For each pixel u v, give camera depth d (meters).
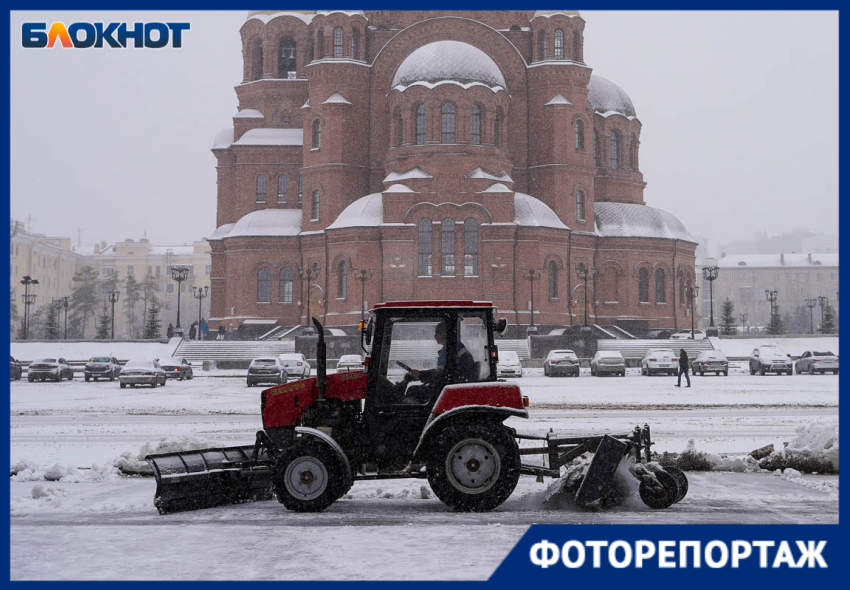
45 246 133.62
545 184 73.75
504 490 10.28
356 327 67.50
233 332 73.00
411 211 67.81
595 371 52.56
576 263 72.69
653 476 10.33
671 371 51.91
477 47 74.88
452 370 10.89
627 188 80.88
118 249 152.25
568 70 74.19
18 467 13.76
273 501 11.29
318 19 75.56
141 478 13.21
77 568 7.64
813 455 13.41
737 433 18.61
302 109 74.94
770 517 9.80
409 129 70.12
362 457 10.90
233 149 78.25
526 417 10.53
